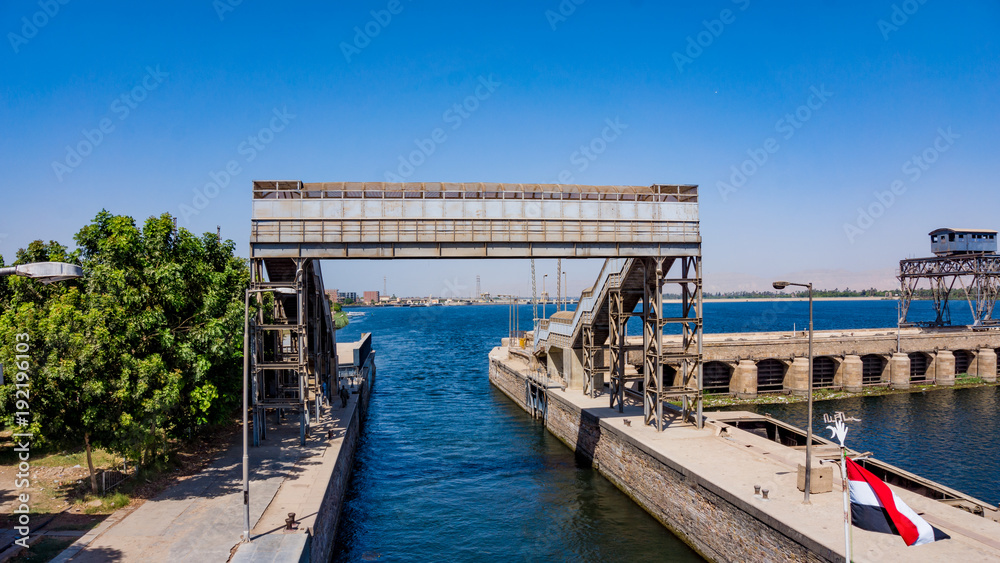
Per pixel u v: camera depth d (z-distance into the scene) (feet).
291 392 143.43
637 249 114.11
